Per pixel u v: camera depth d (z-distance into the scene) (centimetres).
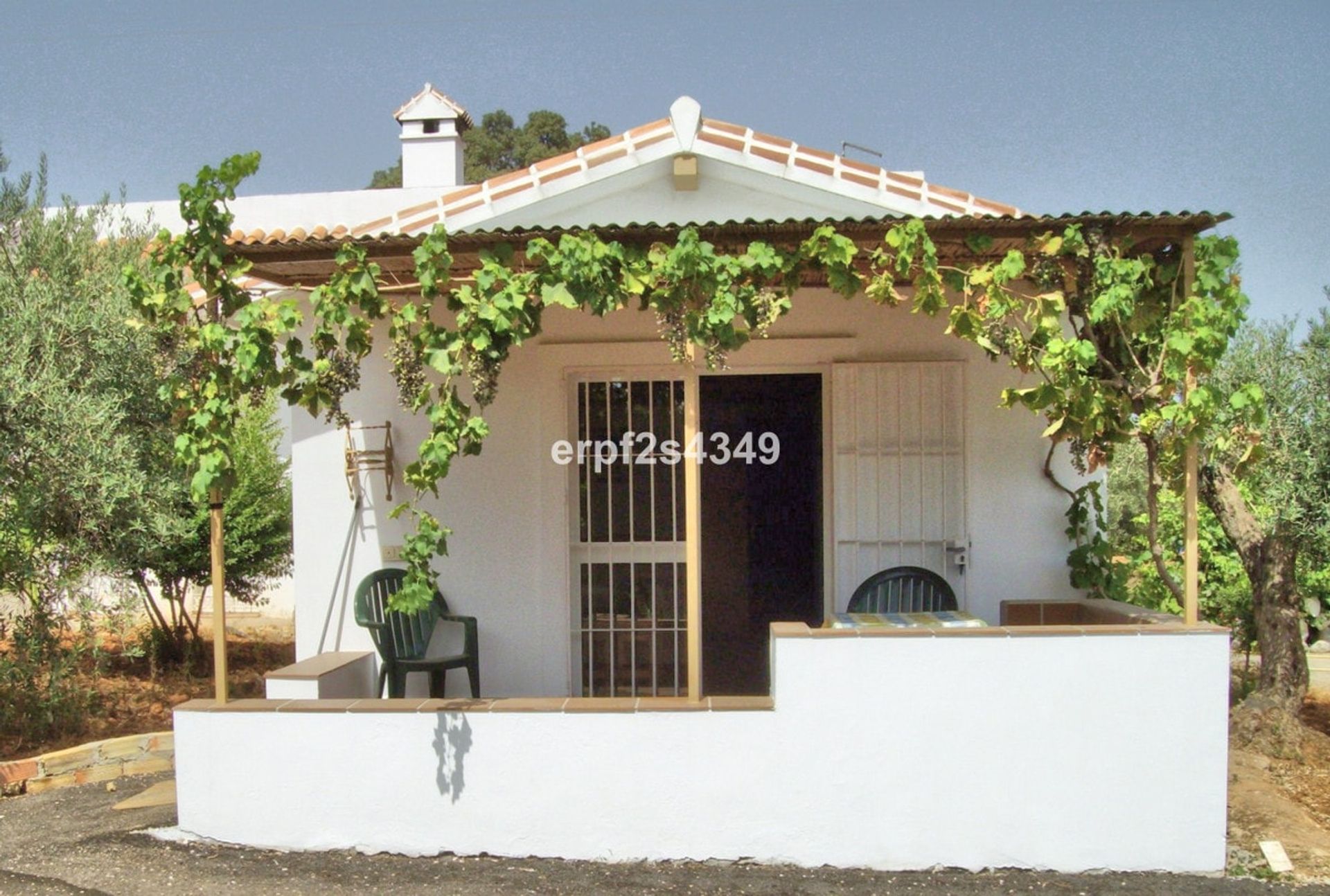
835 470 672
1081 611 637
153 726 772
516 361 682
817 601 744
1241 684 848
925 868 495
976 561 668
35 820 574
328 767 515
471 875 489
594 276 486
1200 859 490
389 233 551
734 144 671
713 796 501
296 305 529
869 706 496
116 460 674
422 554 493
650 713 503
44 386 657
